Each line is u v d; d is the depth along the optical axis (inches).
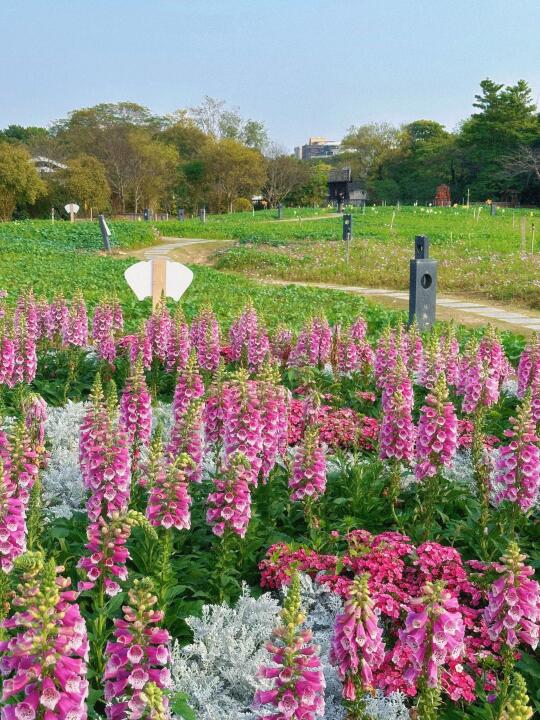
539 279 1111.0
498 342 425.7
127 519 176.1
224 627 202.5
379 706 174.1
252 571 235.9
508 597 157.8
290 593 130.3
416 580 211.0
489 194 4323.3
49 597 115.9
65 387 418.3
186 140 4798.2
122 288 983.0
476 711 171.5
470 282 1134.4
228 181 4271.7
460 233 2080.5
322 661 189.0
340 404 431.8
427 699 142.9
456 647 136.1
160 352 434.0
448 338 442.3
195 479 255.6
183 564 222.1
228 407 271.9
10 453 211.2
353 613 140.3
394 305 978.7
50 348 494.0
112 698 140.0
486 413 391.9
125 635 134.5
